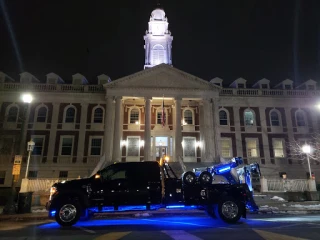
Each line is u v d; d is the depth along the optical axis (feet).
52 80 116.47
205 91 112.37
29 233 29.19
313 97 120.26
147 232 28.50
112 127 108.58
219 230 29.37
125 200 34.99
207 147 106.83
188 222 36.76
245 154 113.19
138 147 113.50
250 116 117.91
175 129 108.78
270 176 109.81
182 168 92.32
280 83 124.77
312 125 117.80
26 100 57.88
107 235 27.02
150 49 140.97
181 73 112.88
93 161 107.24
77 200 34.76
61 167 105.81
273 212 49.19
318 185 87.04
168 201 35.17
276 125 117.50
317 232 27.58
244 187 37.19
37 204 63.46
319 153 112.27
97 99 114.83
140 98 112.78
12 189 52.54
